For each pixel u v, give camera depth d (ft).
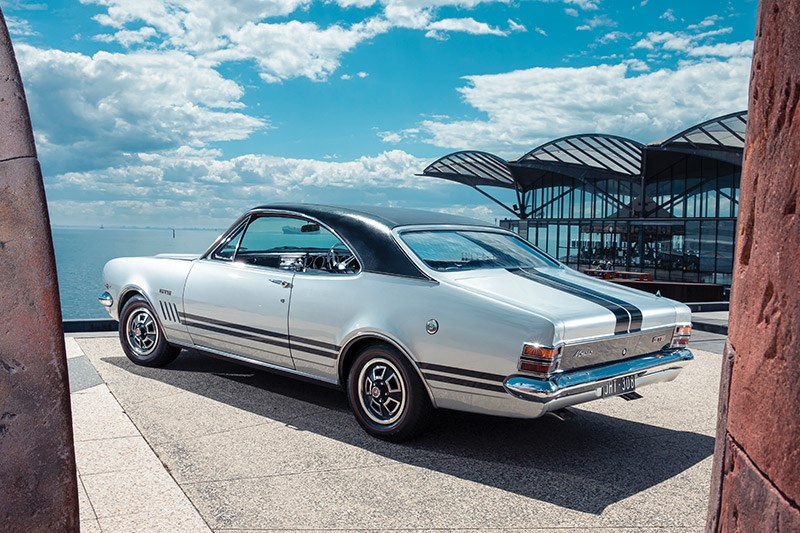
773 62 3.17
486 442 13.69
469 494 10.89
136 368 19.33
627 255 89.66
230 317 16.30
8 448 4.54
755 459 3.11
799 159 2.84
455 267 13.76
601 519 10.01
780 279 2.97
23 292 4.63
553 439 14.02
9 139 4.65
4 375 4.55
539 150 93.66
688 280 81.10
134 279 19.07
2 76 4.67
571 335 11.57
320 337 14.28
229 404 15.87
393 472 11.81
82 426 13.55
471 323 12.03
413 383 12.85
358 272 14.08
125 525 9.15
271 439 13.43
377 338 13.35
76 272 327.06
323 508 10.16
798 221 2.83
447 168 113.80
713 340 29.40
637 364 12.93
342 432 14.02
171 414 14.96
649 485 11.50
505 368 11.59
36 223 4.68
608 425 15.24
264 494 10.65
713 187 85.87
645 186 93.09
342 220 14.93
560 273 15.34
